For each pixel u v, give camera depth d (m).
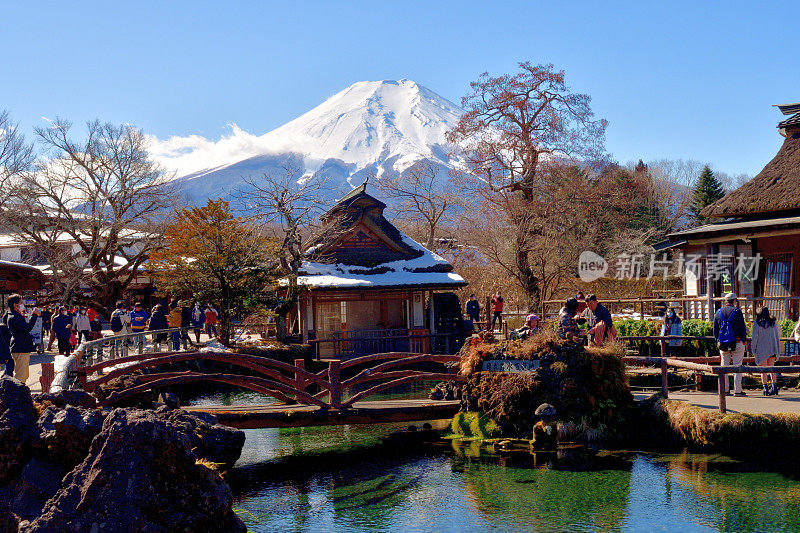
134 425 8.94
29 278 35.84
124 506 8.59
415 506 12.08
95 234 43.88
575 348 15.95
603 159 49.56
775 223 22.39
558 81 47.69
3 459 9.84
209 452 14.37
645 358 15.84
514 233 44.38
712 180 70.69
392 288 33.66
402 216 56.66
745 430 12.91
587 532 10.55
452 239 54.94
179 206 45.28
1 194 41.28
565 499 11.97
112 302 46.03
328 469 14.76
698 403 14.55
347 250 36.25
